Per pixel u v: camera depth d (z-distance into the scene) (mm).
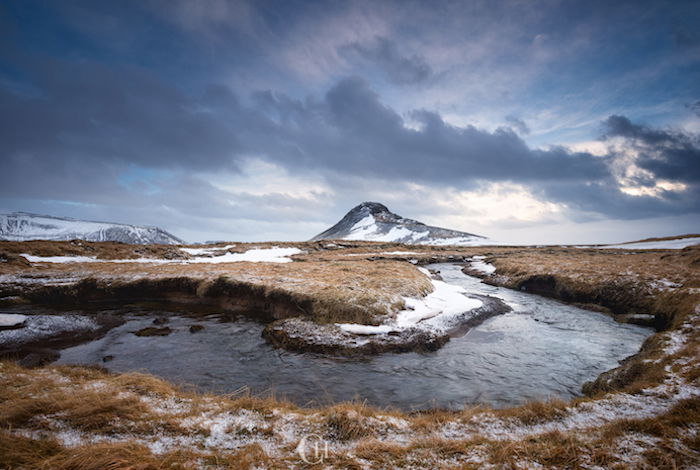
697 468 4746
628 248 73062
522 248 93625
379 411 7543
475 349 14586
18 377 8109
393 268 30375
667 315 17703
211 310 21656
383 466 5043
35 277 26641
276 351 14125
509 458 5172
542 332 17250
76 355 13930
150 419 6285
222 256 50250
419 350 14188
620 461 5004
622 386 9836
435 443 5773
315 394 10156
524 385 10898
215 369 12211
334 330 15250
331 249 73250
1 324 15719
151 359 13289
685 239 80125
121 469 4336
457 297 23078
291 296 19156
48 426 5750
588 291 24906
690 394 7594
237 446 5562
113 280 25594
